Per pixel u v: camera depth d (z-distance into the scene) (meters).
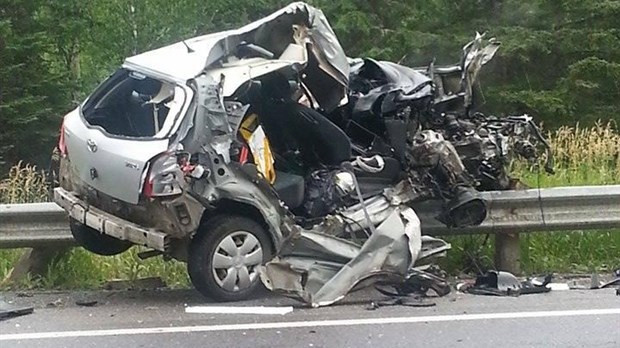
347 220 9.57
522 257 10.67
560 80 25.55
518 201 10.34
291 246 9.07
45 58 26.14
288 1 28.73
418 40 26.09
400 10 26.98
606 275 10.35
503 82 25.94
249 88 9.07
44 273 9.95
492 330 7.91
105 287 9.88
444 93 10.90
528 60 25.45
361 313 8.53
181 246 8.91
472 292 9.42
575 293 9.41
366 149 10.40
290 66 9.25
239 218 8.93
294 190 9.63
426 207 10.31
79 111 9.41
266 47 9.66
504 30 25.83
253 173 8.89
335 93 9.96
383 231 9.20
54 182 9.74
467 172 10.38
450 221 10.23
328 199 9.72
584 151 14.38
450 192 10.21
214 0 31.86
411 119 10.38
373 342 7.52
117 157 8.72
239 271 8.93
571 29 26.12
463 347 7.39
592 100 25.58
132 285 9.92
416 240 9.28
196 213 8.63
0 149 23.41
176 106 8.74
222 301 8.94
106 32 32.31
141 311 8.68
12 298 9.29
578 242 10.88
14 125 23.92
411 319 8.28
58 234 9.79
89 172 8.95
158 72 9.08
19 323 8.23
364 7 26.95
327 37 9.71
